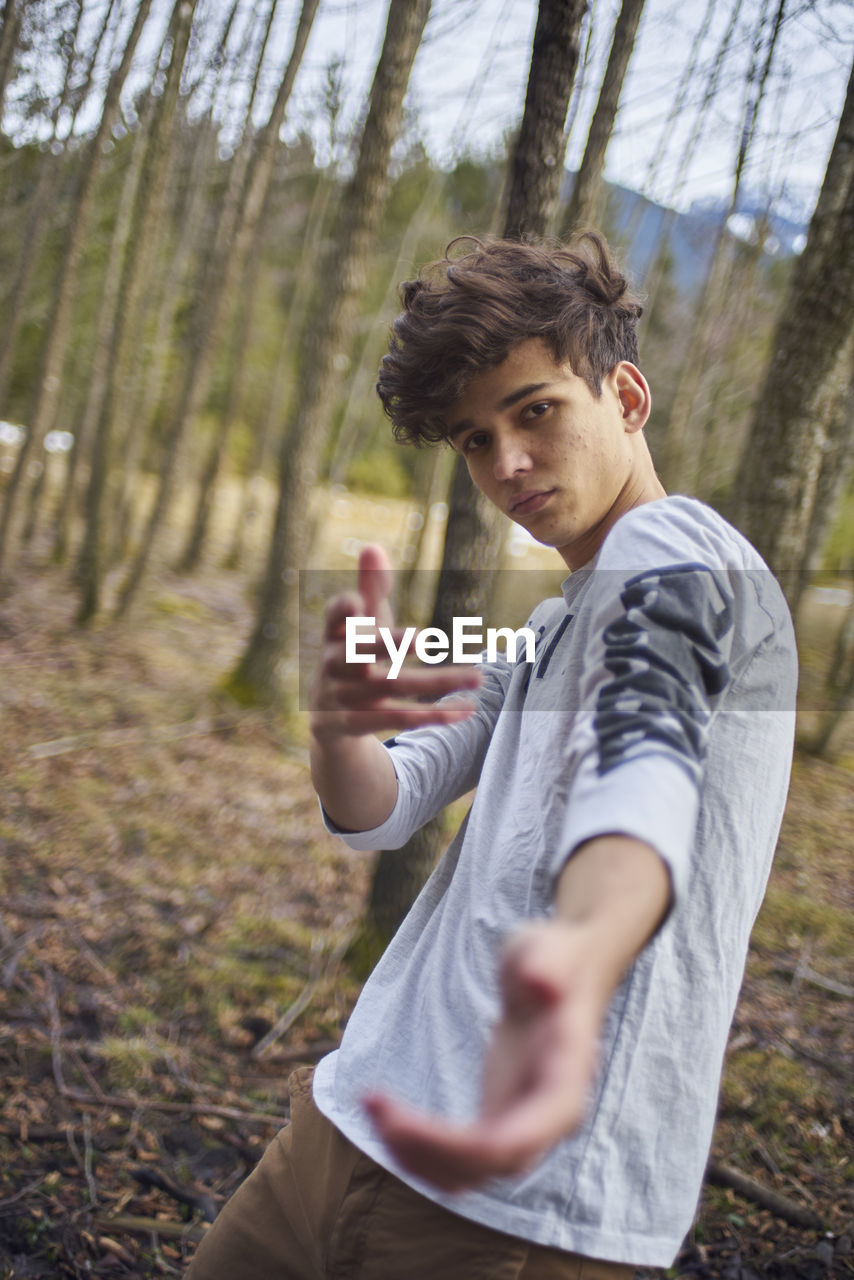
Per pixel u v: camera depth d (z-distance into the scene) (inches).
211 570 583.5
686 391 350.9
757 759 34.4
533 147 107.7
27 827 189.9
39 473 491.8
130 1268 85.8
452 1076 35.8
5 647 320.5
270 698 304.5
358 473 1051.3
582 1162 33.0
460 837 42.7
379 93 249.0
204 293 386.3
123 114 370.0
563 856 21.8
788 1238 93.5
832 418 114.9
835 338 105.9
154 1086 114.0
